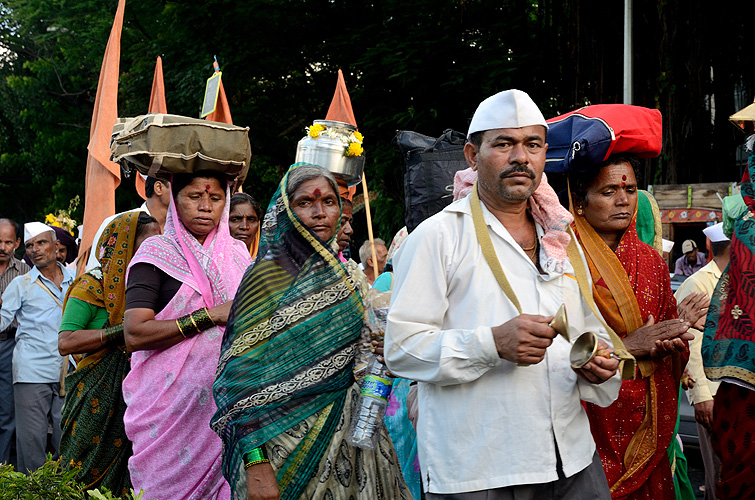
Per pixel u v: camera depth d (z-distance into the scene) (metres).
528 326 2.46
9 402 7.41
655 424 3.47
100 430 4.12
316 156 4.11
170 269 3.71
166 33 20.22
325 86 20.20
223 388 3.11
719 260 5.04
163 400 3.62
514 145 2.68
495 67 16.06
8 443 7.43
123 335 4.08
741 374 3.29
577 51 14.99
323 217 3.19
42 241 7.08
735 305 3.37
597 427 3.46
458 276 2.71
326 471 3.05
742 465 3.37
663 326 3.41
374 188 17.92
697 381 4.63
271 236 3.25
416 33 16.55
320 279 3.17
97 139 5.91
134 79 20.77
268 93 20.72
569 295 2.79
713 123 15.19
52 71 29.33
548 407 2.63
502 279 2.67
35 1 27.69
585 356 2.53
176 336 3.60
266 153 21.28
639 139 3.56
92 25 25.59
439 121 16.69
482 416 2.60
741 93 15.54
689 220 12.90
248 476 3.00
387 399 3.15
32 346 6.95
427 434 2.70
